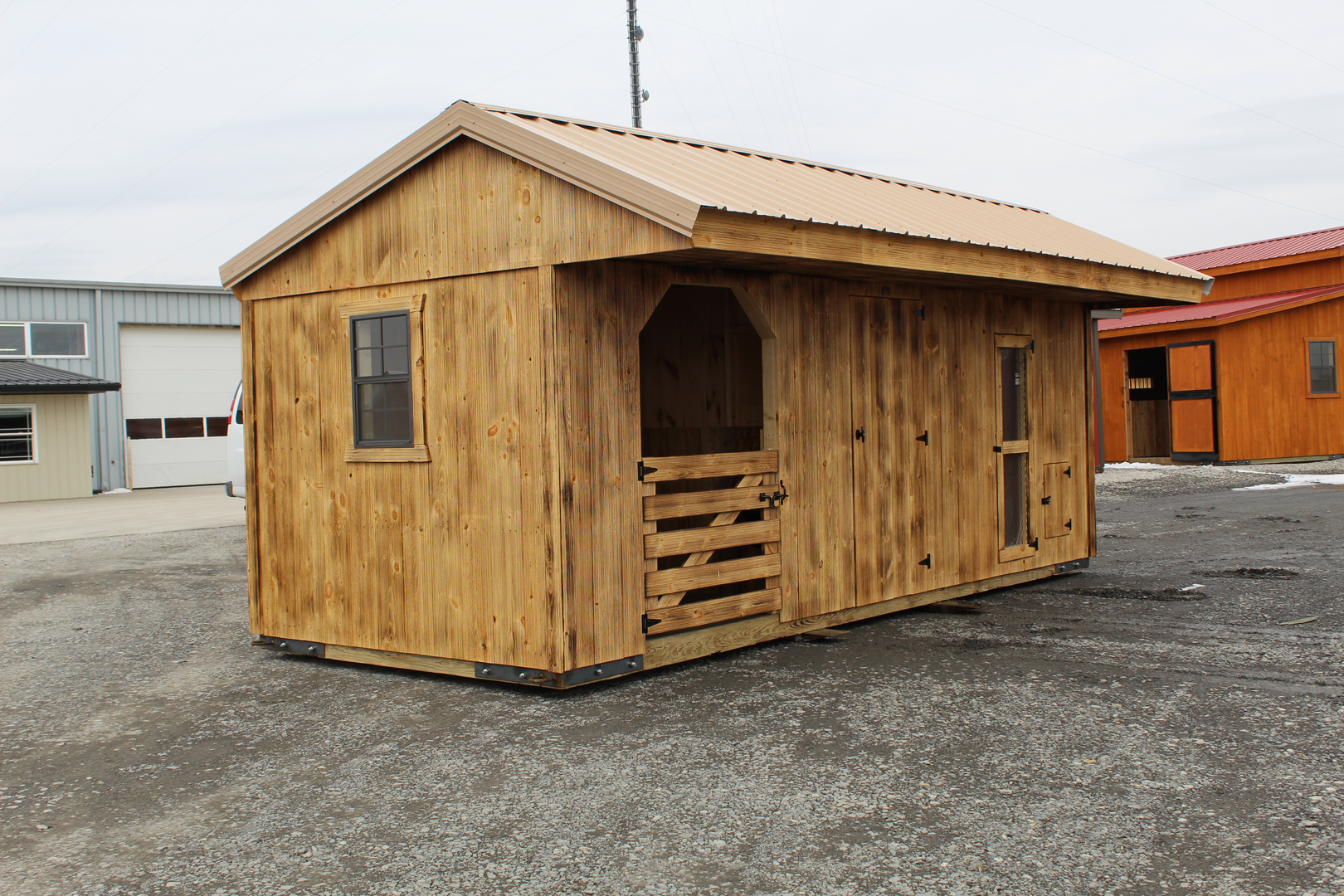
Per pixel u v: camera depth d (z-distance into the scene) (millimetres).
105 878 3365
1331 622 6336
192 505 18688
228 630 7477
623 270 5594
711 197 4941
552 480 5258
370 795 4027
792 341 6391
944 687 5246
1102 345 20406
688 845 3449
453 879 3264
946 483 7496
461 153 5609
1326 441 19859
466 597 5684
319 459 6352
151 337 23750
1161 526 11312
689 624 5879
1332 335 20031
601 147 5656
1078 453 8789
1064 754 4176
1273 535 10133
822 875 3188
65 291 22641
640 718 4883
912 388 7230
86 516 17141
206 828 3758
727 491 6086
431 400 5785
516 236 5367
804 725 4680
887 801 3748
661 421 7965
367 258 6059
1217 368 18703
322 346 6309
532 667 5391
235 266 6641
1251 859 3184
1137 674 5355
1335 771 3885
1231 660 5578
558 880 3225
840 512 6719
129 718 5270
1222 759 4055
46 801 4102
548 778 4125
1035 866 3188
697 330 7812
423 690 5574
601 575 5453
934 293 7406
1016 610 7223
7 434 20859
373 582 6129
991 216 8102
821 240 5285
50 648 7008
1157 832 3400
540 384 5281
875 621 6973
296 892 3213
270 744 4734
